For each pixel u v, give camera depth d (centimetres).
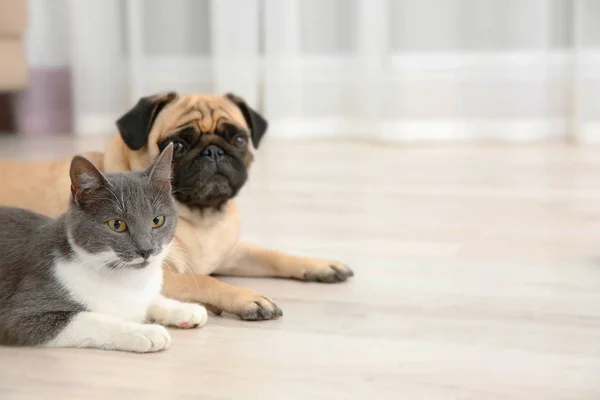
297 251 315
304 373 192
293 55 623
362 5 604
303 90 633
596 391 182
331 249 318
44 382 186
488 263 295
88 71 649
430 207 397
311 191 442
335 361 200
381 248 319
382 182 465
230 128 266
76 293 208
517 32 591
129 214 207
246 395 180
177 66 643
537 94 599
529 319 232
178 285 239
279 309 235
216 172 256
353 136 638
